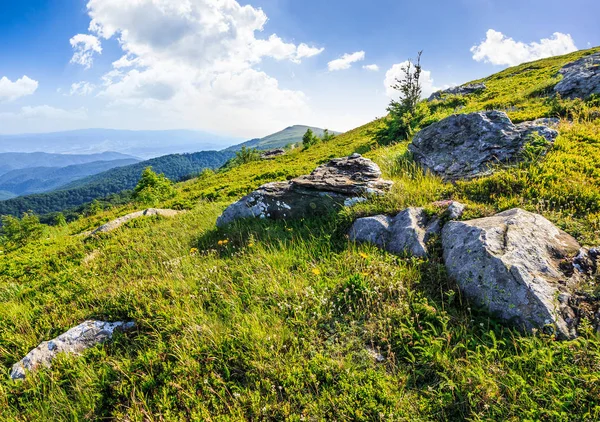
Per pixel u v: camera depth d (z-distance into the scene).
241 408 3.47
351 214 7.11
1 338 5.67
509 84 26.95
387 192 7.75
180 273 6.44
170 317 5.05
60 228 23.23
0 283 9.94
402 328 4.07
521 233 4.74
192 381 3.88
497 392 3.11
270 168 27.14
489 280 4.25
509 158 8.55
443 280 4.83
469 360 3.59
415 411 3.20
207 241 8.45
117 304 5.72
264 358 3.99
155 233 10.64
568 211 5.74
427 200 7.15
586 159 7.58
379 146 22.17
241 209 9.33
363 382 3.54
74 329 5.23
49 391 4.26
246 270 6.07
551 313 3.66
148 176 25.61
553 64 33.66
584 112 11.64
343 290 4.96
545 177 6.93
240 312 4.86
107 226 13.58
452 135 10.37
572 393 2.89
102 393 4.07
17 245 19.58
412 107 23.08
